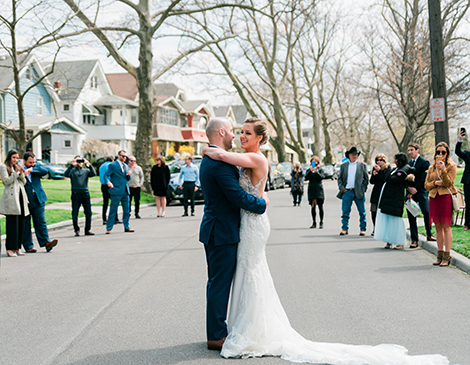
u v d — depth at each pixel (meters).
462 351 4.22
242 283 4.29
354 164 11.88
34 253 10.00
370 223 14.52
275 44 39.03
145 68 24.28
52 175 31.70
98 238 12.06
